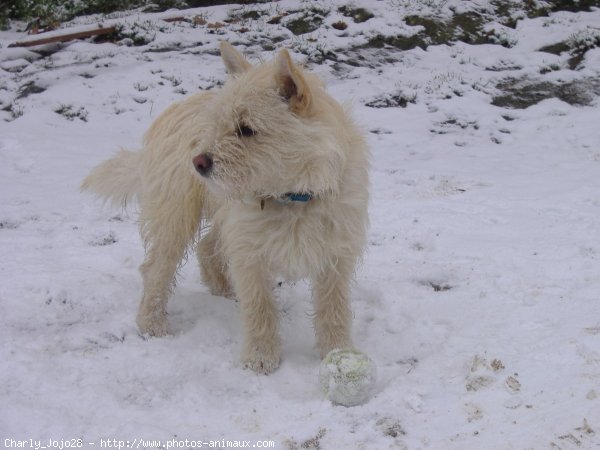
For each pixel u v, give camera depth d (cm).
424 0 559
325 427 166
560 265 222
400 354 193
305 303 218
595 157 335
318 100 178
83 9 585
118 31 521
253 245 185
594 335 185
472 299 211
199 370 188
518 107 425
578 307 200
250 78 177
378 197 288
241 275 189
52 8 565
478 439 160
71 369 184
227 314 212
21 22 579
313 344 202
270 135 173
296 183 176
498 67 476
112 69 465
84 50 495
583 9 564
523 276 219
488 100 432
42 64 475
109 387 179
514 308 204
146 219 205
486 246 239
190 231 203
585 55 484
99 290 218
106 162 217
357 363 172
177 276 231
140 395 178
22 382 179
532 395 170
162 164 199
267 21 545
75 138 368
